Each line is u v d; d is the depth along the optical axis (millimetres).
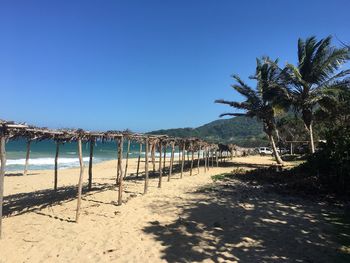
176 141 19578
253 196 13992
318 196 13711
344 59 24625
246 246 7973
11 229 9023
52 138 9719
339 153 14320
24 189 16562
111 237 8438
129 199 13234
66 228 9156
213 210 11438
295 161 33469
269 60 26594
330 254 7492
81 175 10102
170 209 11539
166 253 7441
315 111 34188
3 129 7918
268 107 29250
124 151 68125
